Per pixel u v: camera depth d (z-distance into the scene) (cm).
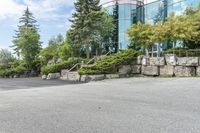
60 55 4156
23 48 4897
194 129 623
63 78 3189
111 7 4616
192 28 2658
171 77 2469
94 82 2475
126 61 2909
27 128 675
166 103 1011
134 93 1378
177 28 2644
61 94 1449
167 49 3125
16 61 5438
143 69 2842
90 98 1229
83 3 3831
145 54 3036
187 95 1214
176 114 798
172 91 1387
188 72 2495
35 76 4581
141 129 633
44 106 1025
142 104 1005
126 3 4438
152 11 4156
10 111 941
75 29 3812
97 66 2812
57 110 924
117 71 2875
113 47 4384
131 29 3159
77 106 999
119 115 806
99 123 705
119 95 1317
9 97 1408
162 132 604
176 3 3766
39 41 5122
